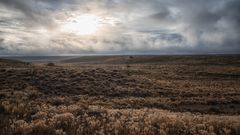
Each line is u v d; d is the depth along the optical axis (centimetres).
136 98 2225
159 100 2244
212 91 2955
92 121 927
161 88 3025
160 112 1345
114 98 2222
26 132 752
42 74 3148
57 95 2166
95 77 3378
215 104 2212
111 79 3331
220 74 5394
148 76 4431
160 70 6047
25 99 1720
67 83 2741
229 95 2717
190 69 6550
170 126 945
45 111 1128
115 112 1207
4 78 2750
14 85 2425
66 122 905
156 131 864
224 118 1201
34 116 1016
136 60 14862
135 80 3488
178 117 1116
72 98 1989
